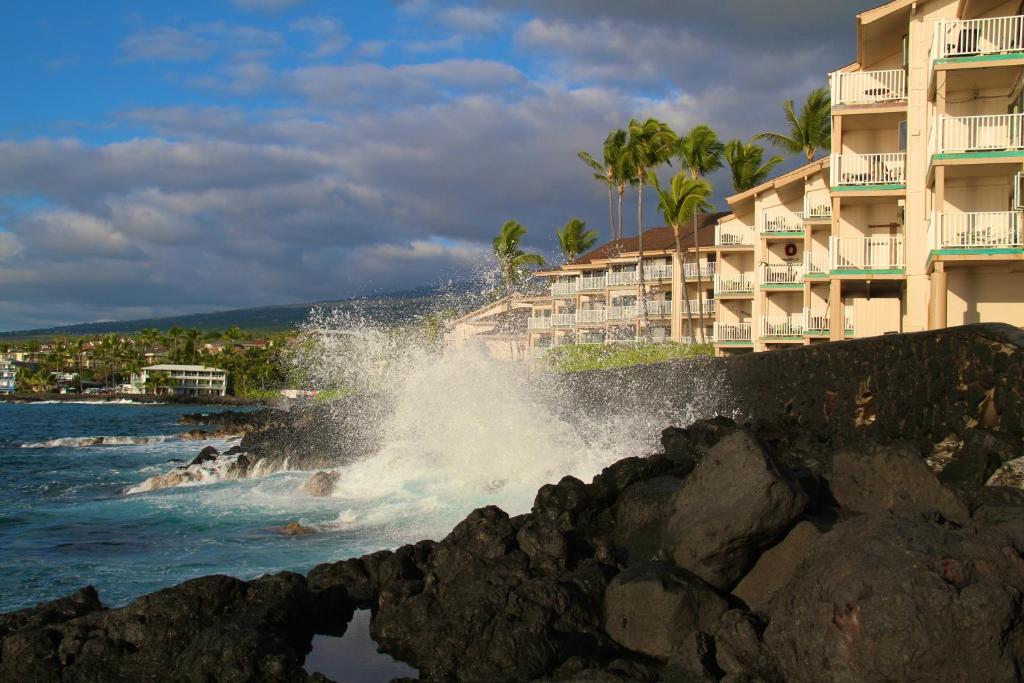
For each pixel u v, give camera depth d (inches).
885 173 1109.7
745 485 356.8
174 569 514.9
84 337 7357.3
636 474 490.6
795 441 603.5
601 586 377.7
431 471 780.0
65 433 2167.8
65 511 753.6
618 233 2687.0
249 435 1314.0
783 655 287.3
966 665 259.3
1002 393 520.4
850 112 1111.6
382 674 343.6
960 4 925.8
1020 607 269.3
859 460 407.5
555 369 1264.8
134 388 6156.5
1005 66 875.4
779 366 733.3
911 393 596.1
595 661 326.3
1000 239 863.7
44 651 346.3
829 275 1131.3
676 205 2075.5
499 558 411.8
